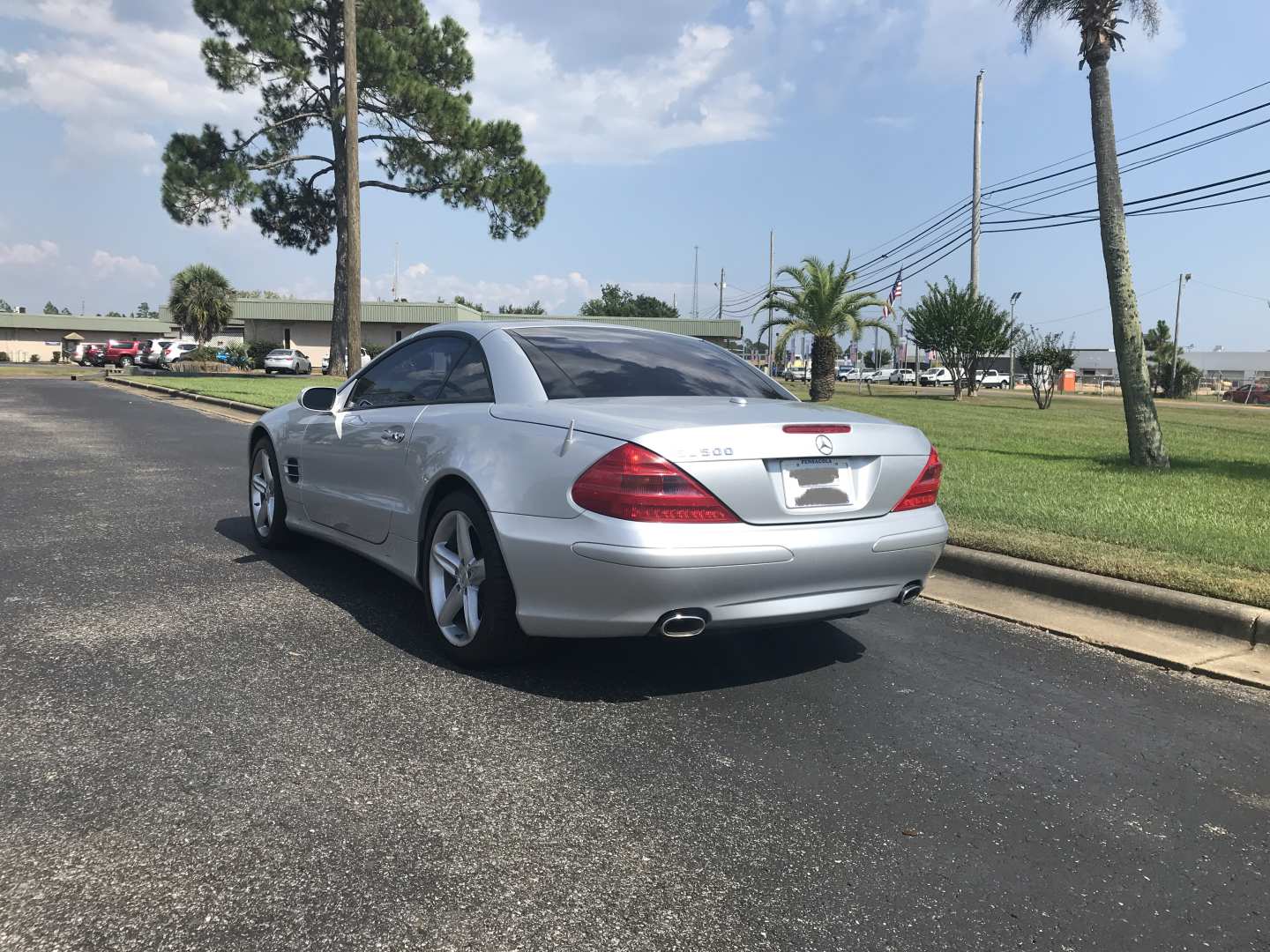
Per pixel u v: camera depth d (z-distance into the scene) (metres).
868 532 3.33
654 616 3.04
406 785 2.66
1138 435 9.96
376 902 2.10
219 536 6.02
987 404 31.58
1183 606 4.41
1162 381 62.00
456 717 3.16
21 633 3.90
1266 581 4.64
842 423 3.38
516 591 3.29
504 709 3.25
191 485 8.16
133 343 52.00
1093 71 9.81
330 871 2.21
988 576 5.24
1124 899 2.23
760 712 3.31
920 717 3.32
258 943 1.94
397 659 3.71
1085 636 4.28
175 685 3.37
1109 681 3.75
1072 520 6.33
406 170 34.78
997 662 3.94
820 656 3.95
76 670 3.49
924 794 2.73
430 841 2.37
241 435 12.77
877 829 2.52
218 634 3.98
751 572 3.08
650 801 2.63
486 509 3.41
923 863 2.36
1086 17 9.63
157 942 1.93
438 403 4.07
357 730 3.03
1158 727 3.29
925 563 3.54
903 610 4.72
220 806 2.50
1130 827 2.58
